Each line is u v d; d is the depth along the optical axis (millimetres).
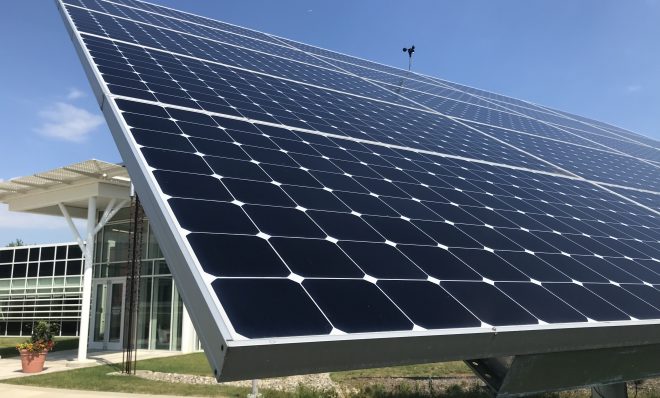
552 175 13477
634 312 6734
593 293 6922
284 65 18109
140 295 32469
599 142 24953
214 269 4617
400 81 26016
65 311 46031
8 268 51000
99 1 17812
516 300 6039
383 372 21391
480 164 12148
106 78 9227
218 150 7355
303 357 4234
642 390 17469
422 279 5777
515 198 10227
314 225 6098
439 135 14273
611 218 11070
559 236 8750
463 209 8500
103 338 33781
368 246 6090
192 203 5555
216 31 21062
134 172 6258
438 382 18781
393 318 4867
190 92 10234
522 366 6465
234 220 5531
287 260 5184
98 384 19344
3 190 30109
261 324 4164
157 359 26516
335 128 11258
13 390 18609
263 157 7758
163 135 7164
